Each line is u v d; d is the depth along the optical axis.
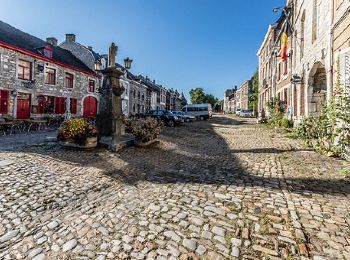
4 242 2.87
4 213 3.51
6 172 5.14
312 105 12.16
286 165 6.25
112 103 9.09
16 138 10.58
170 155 7.85
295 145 9.30
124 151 8.05
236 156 7.63
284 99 18.98
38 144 8.62
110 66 9.33
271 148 8.88
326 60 9.19
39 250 2.70
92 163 6.35
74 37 27.52
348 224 3.17
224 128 18.95
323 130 7.98
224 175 5.44
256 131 15.73
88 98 24.27
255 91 43.78
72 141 7.85
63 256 2.59
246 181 4.97
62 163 6.15
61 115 20.03
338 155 7.04
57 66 19.81
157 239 2.85
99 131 9.12
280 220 3.27
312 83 12.19
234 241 2.80
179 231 3.02
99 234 2.98
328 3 9.09
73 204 3.91
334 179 5.00
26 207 3.71
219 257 2.53
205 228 3.08
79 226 3.19
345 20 7.60
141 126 9.23
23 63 16.88
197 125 22.73
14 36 18.30
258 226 3.12
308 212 3.50
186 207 3.69
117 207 3.74
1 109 15.11
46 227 3.19
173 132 15.34
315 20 11.41
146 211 3.57
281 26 21.03
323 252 2.61
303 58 13.28
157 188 4.59
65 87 20.88
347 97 6.62
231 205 3.75
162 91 56.50
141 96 39.91
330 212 3.50
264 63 29.39
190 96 80.81
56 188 4.46
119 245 2.75
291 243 2.76
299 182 4.85
